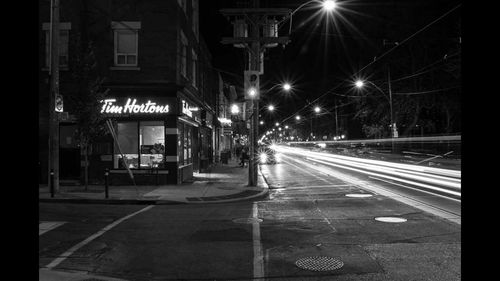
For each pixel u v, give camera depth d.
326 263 7.45
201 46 31.12
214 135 42.75
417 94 50.91
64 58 21.16
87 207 14.52
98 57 21.08
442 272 6.82
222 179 24.88
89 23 21.17
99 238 9.62
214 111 41.19
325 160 51.62
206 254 8.21
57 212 13.29
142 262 7.74
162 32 21.30
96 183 21.22
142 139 21.69
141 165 21.55
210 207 14.58
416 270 6.95
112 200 15.68
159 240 9.40
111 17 21.19
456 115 54.75
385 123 56.62
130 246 8.89
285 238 9.42
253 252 8.30
